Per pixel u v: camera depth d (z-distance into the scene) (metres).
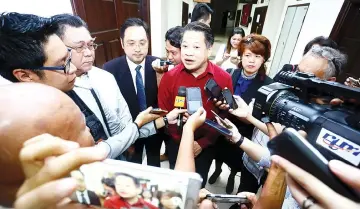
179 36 1.38
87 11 1.56
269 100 0.66
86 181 0.24
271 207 0.46
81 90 0.76
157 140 1.46
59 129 0.26
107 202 0.25
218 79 1.07
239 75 1.41
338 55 0.80
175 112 0.92
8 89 0.25
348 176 0.23
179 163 0.48
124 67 1.32
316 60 0.79
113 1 2.07
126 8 2.40
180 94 0.99
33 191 0.21
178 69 1.09
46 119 0.24
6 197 0.23
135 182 0.25
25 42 0.48
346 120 0.41
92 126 0.76
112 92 0.91
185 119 0.94
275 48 4.43
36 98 0.25
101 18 1.83
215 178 1.66
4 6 0.90
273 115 0.64
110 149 0.68
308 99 0.54
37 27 0.49
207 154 1.20
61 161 0.21
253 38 1.21
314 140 0.44
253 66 1.24
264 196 0.48
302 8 3.39
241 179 1.27
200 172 1.23
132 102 1.34
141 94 1.38
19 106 0.23
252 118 0.97
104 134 0.85
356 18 2.21
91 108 0.78
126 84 1.31
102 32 1.84
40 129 0.24
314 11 2.98
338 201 0.23
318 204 0.25
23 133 0.22
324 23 2.69
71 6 1.37
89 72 0.86
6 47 0.48
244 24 7.66
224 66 2.22
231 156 1.33
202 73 1.02
